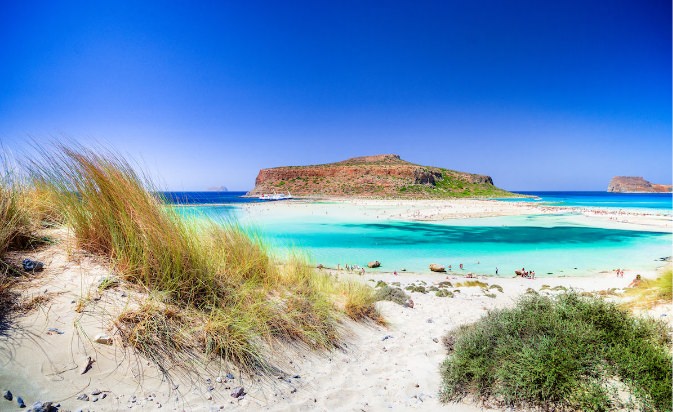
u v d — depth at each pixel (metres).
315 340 5.09
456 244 30.81
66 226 5.08
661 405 3.45
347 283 7.95
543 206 78.31
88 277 4.12
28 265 3.96
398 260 23.84
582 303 5.19
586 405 3.60
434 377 4.85
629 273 19.50
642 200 132.50
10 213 4.45
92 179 4.61
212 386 3.57
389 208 72.00
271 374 4.11
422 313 8.71
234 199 121.69
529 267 21.86
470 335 5.18
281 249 7.82
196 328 4.07
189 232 5.04
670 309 6.43
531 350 4.18
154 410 3.02
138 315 3.82
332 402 3.91
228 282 5.13
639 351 4.07
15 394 2.67
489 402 4.07
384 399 4.13
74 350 3.21
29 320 3.32
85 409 2.78
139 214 4.55
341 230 40.22
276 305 5.30
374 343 5.89
